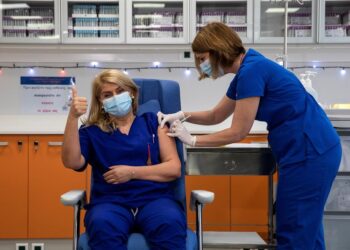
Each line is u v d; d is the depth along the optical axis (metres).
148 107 1.88
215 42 1.60
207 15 3.63
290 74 1.68
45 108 3.61
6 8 3.53
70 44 3.44
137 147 1.71
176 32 3.59
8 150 3.00
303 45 3.46
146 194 1.64
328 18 3.66
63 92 3.62
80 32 3.54
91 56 3.50
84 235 1.50
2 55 3.47
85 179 3.02
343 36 3.47
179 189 1.76
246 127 1.62
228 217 3.05
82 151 1.67
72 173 3.02
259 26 3.49
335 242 2.31
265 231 3.03
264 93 1.62
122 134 1.74
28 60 3.49
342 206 2.33
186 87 3.65
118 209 1.53
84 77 3.62
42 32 3.55
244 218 3.05
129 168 1.62
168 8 3.66
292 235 1.58
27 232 3.02
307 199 1.56
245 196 3.05
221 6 3.67
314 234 1.57
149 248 1.43
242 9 3.66
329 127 1.63
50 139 3.01
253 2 3.49
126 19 3.47
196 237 1.58
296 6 3.60
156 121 1.80
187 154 1.96
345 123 2.22
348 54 3.52
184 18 3.46
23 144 3.00
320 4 3.44
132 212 1.58
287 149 1.60
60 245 3.07
